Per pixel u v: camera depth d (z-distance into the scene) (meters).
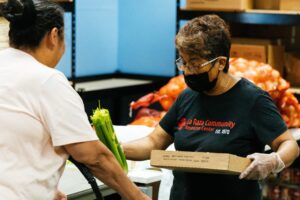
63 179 2.49
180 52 2.21
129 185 1.99
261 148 2.27
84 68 5.30
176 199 2.33
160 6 5.39
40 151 1.84
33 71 1.84
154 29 5.46
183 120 2.36
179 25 4.66
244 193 2.24
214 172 2.12
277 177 4.50
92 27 5.34
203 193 2.26
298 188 4.53
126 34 5.62
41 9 1.85
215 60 2.18
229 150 2.20
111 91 4.89
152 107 4.39
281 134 2.19
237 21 4.37
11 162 1.81
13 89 1.83
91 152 1.88
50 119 1.81
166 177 2.74
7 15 1.87
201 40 2.15
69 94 1.85
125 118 5.25
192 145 2.27
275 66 4.43
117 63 5.69
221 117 2.25
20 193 1.80
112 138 2.30
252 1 4.50
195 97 2.32
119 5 5.61
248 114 2.21
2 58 1.88
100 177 1.96
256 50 4.37
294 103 3.65
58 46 1.92
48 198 1.87
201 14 4.46
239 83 2.26
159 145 2.47
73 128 1.83
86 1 5.23
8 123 1.81
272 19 4.28
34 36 1.86
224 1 4.34
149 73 5.55
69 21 4.59
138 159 2.46
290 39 4.96
